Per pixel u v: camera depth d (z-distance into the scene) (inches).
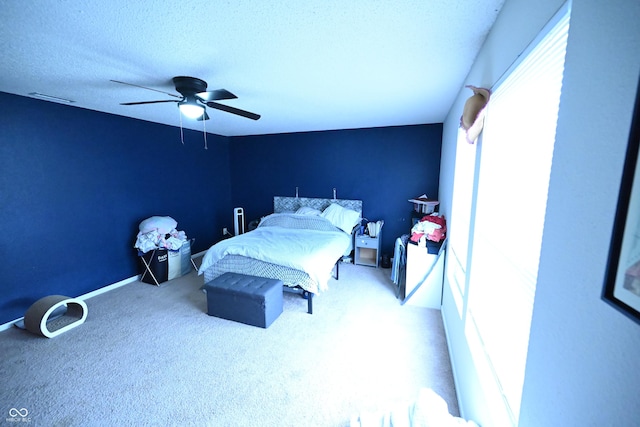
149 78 83.4
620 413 18.3
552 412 27.5
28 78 83.4
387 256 170.2
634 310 16.8
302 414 66.1
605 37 21.2
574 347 24.1
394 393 72.4
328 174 187.0
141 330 100.7
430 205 147.6
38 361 83.5
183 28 54.9
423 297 118.8
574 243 24.6
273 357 86.4
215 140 199.5
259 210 211.3
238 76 82.4
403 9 49.1
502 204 49.4
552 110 33.5
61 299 100.0
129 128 140.9
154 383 75.3
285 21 52.6
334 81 87.5
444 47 64.2
